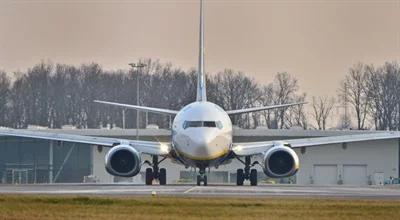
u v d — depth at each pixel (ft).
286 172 623.77
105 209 365.40
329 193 492.95
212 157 611.88
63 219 327.88
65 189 540.52
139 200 402.93
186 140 611.47
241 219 333.42
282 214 351.25
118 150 623.77
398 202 404.77
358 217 343.05
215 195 455.63
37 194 458.50
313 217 342.03
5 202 391.86
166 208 370.94
